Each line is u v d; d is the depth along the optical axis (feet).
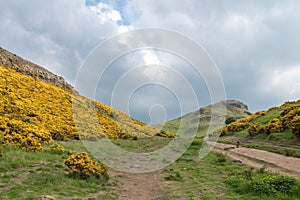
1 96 85.46
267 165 55.88
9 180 31.65
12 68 135.74
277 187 29.19
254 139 120.57
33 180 32.37
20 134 59.36
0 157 41.27
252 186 30.60
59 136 79.71
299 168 51.19
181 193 31.89
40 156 47.60
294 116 108.17
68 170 40.45
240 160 64.85
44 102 106.42
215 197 28.81
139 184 39.75
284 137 102.37
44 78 157.38
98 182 37.27
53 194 27.78
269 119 144.56
